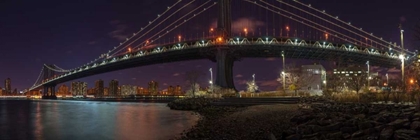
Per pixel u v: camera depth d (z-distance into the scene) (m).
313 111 24.12
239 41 119.81
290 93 58.19
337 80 69.81
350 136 14.27
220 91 81.81
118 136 22.66
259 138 17.19
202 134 19.88
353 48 127.19
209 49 118.38
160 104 79.50
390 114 16.86
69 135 23.72
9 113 52.78
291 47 121.12
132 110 53.81
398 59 128.62
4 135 24.20
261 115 27.83
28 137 23.19
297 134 15.33
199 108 49.41
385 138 12.84
